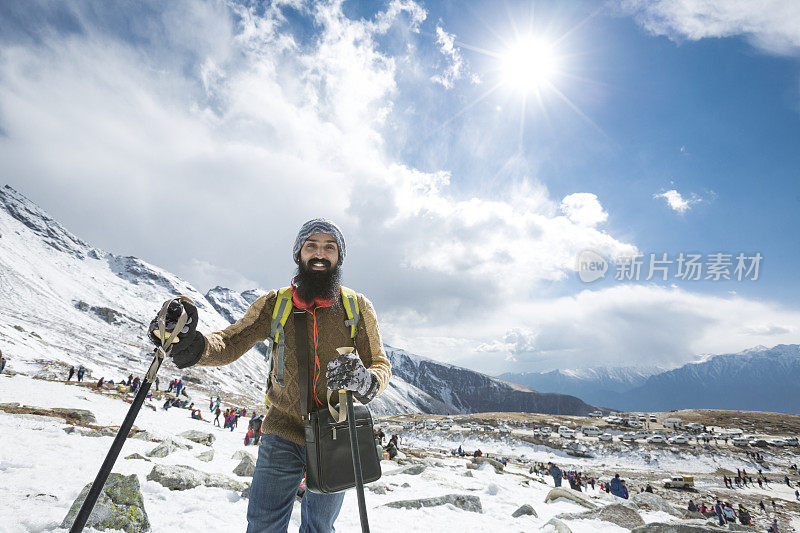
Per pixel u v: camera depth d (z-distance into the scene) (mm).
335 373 1768
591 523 7262
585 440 81812
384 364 2107
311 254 2061
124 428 1580
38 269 197375
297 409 2027
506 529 5602
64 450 6527
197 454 9562
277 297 2119
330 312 2076
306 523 2217
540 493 14188
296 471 2045
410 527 5191
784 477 60406
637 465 67812
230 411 27625
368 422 1952
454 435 83250
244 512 4496
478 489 11484
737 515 25359
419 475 12703
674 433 89438
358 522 5156
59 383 27969
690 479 46594
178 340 1663
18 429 7754
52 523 3246
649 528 5500
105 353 91500
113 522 3430
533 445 77000
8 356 46656
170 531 3680
